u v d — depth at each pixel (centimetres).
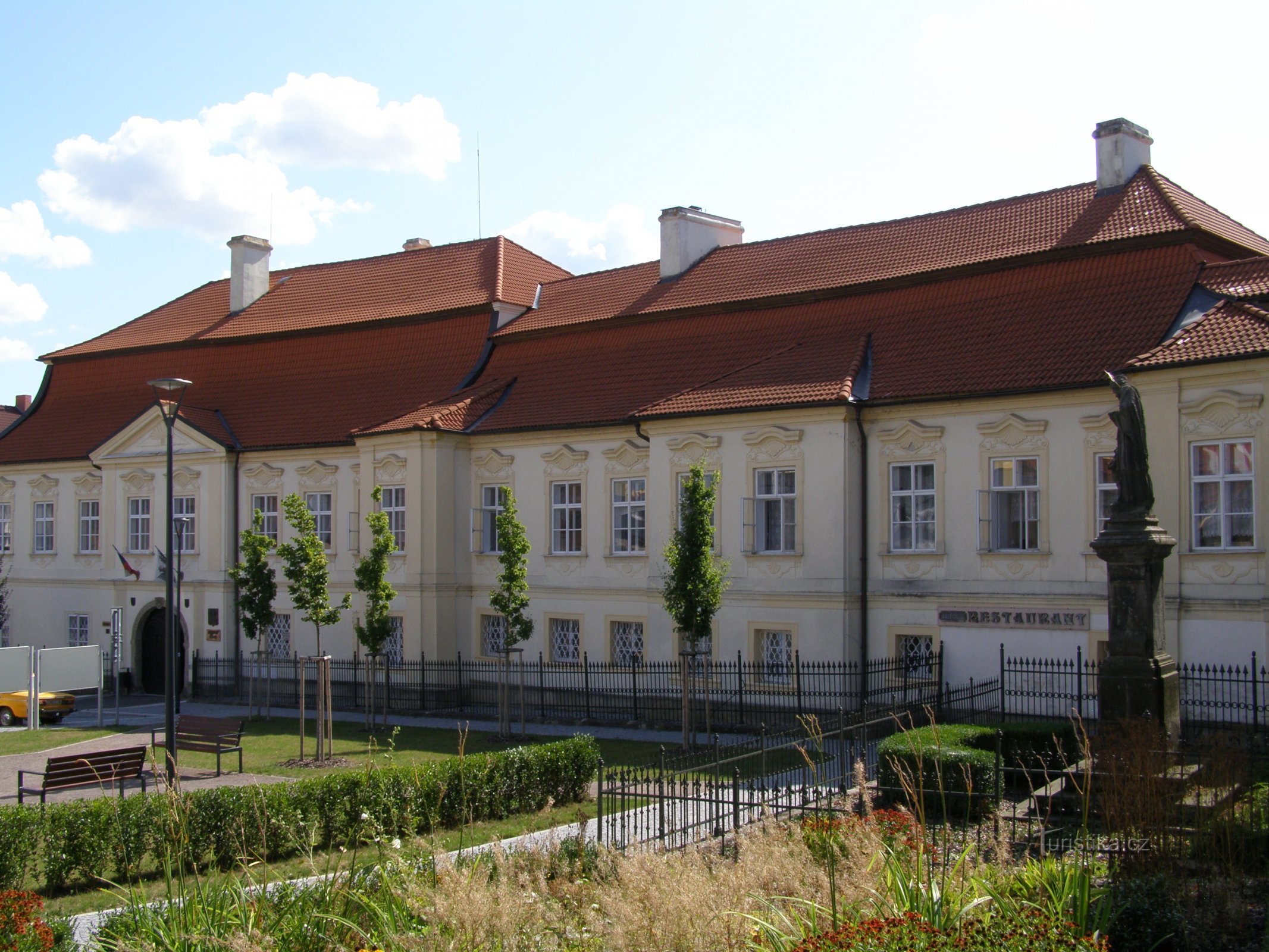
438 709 3309
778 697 2788
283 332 4216
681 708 2914
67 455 4431
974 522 2619
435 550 3431
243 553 3625
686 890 845
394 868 1016
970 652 2612
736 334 3216
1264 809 1169
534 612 3375
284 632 3875
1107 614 2423
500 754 1841
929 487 2703
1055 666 2469
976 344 2717
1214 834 1102
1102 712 1655
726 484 2930
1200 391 2242
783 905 913
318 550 2938
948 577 2650
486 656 3475
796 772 1911
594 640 3253
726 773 1923
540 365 3616
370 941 899
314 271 4606
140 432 4194
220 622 3950
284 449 3850
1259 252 2780
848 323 3009
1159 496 2283
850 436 2755
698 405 2950
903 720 2338
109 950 979
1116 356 2452
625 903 852
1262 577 2166
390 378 3894
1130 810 1117
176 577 3959
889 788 1531
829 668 2714
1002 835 1051
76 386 4738
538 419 3372
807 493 2795
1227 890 998
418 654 3438
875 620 2747
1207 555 2227
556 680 3294
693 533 2477
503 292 3875
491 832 1684
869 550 2766
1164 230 2581
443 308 3903
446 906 848
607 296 3712
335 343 4112
